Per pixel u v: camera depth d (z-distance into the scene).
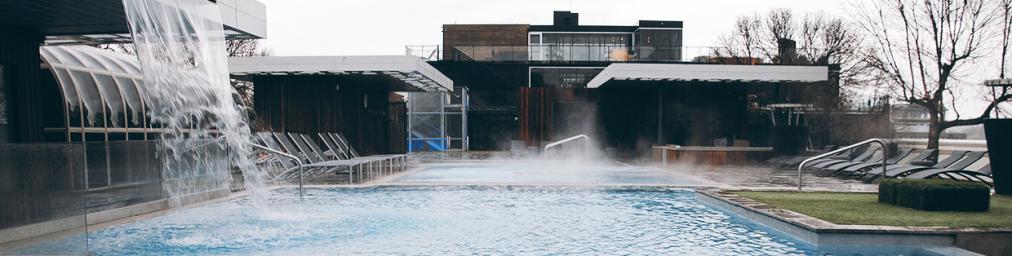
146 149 7.95
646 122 22.77
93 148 7.11
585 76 31.06
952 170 11.20
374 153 22.02
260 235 6.58
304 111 17.19
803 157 16.39
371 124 21.64
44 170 4.92
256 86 17.16
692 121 21.98
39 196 4.89
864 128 30.05
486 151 29.56
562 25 35.59
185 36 8.15
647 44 34.12
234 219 7.59
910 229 5.75
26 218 4.85
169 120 7.89
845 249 5.73
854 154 16.59
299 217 7.78
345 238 6.41
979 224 6.04
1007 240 5.62
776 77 19.78
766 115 28.45
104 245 6.06
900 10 23.19
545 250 5.84
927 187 7.06
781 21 34.78
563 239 6.38
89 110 9.99
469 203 9.08
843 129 30.36
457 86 30.80
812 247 5.84
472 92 30.50
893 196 7.67
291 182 11.94
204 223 7.32
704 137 21.95
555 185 10.90
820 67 19.91
